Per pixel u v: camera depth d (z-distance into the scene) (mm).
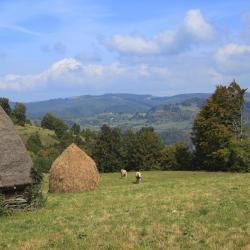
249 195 26562
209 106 79312
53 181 40094
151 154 93750
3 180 27484
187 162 87500
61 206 28719
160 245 16859
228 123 80125
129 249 16516
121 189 37125
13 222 23828
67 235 19281
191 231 18578
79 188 39750
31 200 28422
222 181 36062
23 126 162625
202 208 23156
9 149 28812
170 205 25031
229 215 21141
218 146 78250
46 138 151125
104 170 96125
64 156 40750
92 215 23766
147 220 21203
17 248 17609
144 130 99688
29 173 28812
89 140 144375
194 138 82000
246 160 74500
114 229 19734
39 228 21391
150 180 58625
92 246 17219
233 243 16609
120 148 95750
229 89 79812
